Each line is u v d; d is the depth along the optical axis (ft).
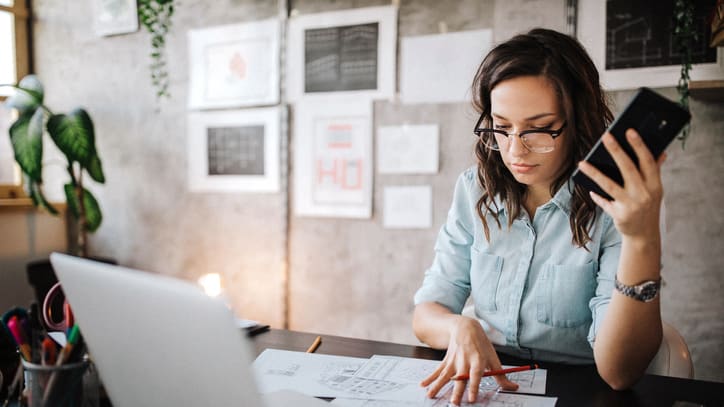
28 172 9.16
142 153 10.25
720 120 6.56
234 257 9.56
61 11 10.75
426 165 8.07
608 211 2.73
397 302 8.37
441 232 4.52
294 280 9.10
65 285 2.23
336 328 8.82
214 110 9.57
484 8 7.63
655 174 2.57
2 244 9.92
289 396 2.64
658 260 2.84
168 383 2.06
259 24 9.10
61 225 10.91
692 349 6.77
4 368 3.20
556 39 3.47
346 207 8.64
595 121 3.51
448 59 7.87
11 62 10.76
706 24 6.43
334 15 8.55
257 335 4.15
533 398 2.88
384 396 2.90
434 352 3.67
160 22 9.82
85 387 2.43
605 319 3.04
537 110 3.29
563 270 3.84
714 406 2.76
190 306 1.81
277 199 9.15
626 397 2.89
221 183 9.59
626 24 6.85
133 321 2.01
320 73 8.70
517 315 3.99
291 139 9.00
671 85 6.68
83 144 9.21
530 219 4.05
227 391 1.90
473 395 2.80
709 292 6.67
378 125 8.36
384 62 8.26
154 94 10.06
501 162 4.00
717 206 6.60
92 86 10.60
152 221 10.25
